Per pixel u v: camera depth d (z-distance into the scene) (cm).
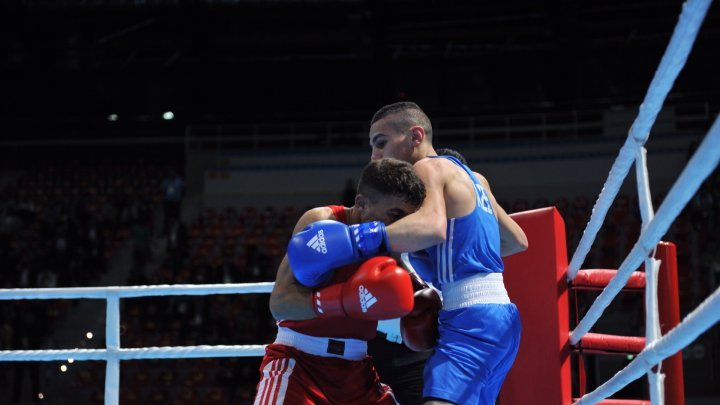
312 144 1777
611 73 1825
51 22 1755
